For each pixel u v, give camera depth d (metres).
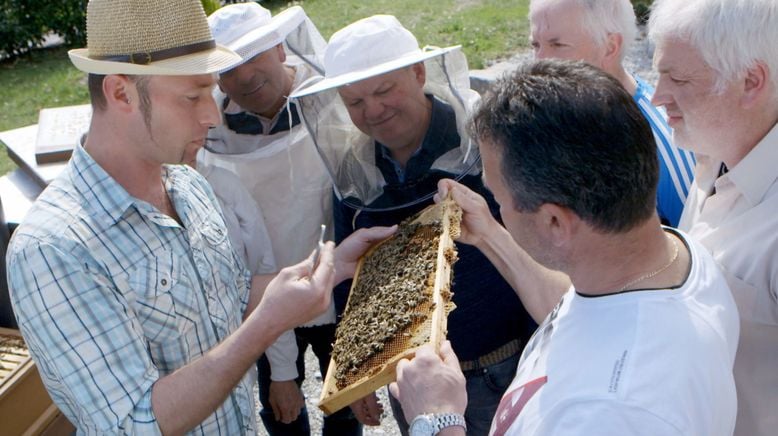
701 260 1.55
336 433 3.21
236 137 2.79
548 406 1.40
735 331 1.51
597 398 1.32
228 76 2.68
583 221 1.41
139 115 1.87
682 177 2.69
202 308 2.06
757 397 1.94
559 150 1.38
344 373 1.85
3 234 3.22
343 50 2.46
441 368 1.62
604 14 2.74
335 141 2.57
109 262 1.85
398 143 2.50
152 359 1.97
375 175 2.59
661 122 2.78
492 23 9.46
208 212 2.22
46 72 9.74
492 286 2.51
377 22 2.52
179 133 1.90
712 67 1.79
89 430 1.89
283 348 2.93
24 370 3.00
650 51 7.66
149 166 1.99
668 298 1.40
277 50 2.83
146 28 1.82
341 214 2.71
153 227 1.95
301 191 2.86
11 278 1.80
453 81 2.47
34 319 1.78
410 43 2.52
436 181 2.51
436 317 1.77
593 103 1.38
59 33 10.80
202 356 1.90
